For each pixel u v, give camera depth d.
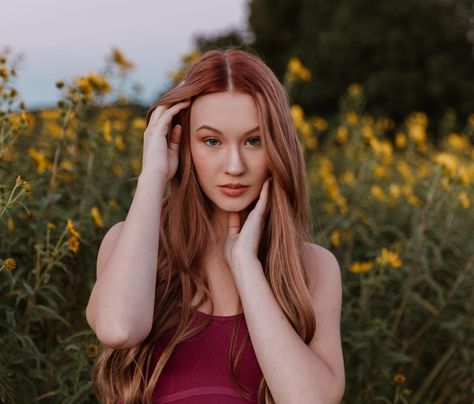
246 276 1.54
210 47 2.07
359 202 3.66
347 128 5.18
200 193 1.66
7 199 2.09
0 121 2.42
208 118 1.55
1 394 2.12
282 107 1.59
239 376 1.53
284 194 1.61
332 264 1.69
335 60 14.52
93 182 3.00
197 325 1.57
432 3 14.69
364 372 2.71
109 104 3.71
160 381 1.54
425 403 3.07
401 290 3.12
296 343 1.47
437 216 3.30
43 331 2.55
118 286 1.46
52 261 2.23
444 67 14.41
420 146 5.36
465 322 3.04
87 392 2.19
